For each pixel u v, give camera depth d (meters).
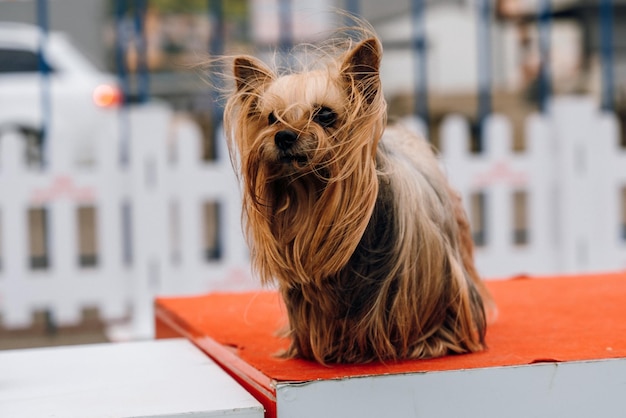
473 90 14.79
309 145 2.98
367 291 3.24
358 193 3.05
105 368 3.61
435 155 4.05
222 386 3.24
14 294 6.82
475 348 3.39
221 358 3.73
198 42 14.90
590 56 15.49
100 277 6.92
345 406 2.97
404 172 3.34
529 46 15.21
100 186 6.89
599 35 15.41
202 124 12.68
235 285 6.99
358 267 3.23
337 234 3.10
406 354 3.32
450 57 15.05
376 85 3.03
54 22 15.36
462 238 3.96
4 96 9.98
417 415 3.02
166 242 6.89
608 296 4.72
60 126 9.92
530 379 3.10
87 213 10.75
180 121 13.01
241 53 3.60
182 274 6.93
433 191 3.45
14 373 3.55
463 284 3.36
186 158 6.93
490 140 7.33
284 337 3.84
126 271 6.95
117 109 10.04
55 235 6.85
